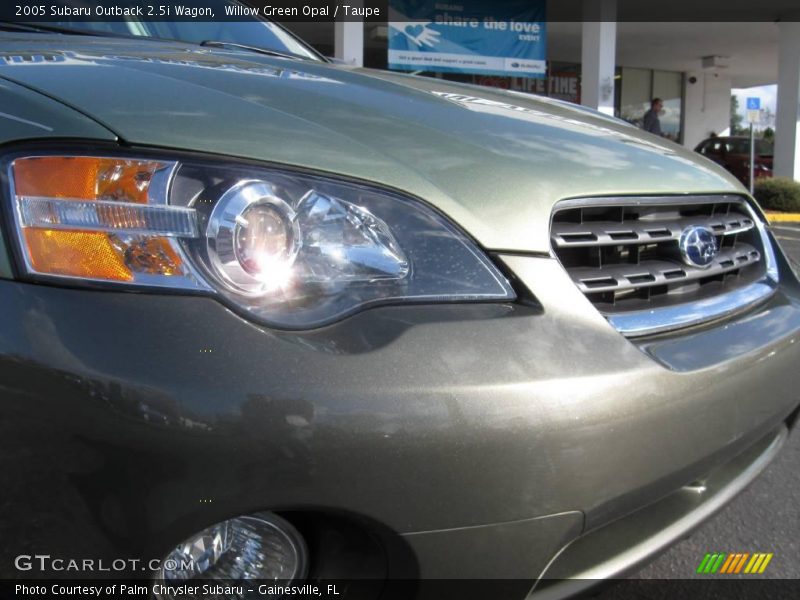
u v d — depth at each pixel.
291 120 1.39
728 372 1.46
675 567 2.08
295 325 1.13
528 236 1.35
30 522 1.05
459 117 1.73
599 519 1.28
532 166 1.53
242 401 1.03
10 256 1.09
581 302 1.33
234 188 1.17
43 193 1.13
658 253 1.69
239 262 1.14
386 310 1.21
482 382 1.15
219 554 1.18
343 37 10.55
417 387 1.11
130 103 1.28
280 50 2.84
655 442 1.31
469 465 1.13
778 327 1.70
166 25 2.65
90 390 1.01
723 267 1.78
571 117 2.10
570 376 1.21
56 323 1.05
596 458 1.23
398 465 1.10
